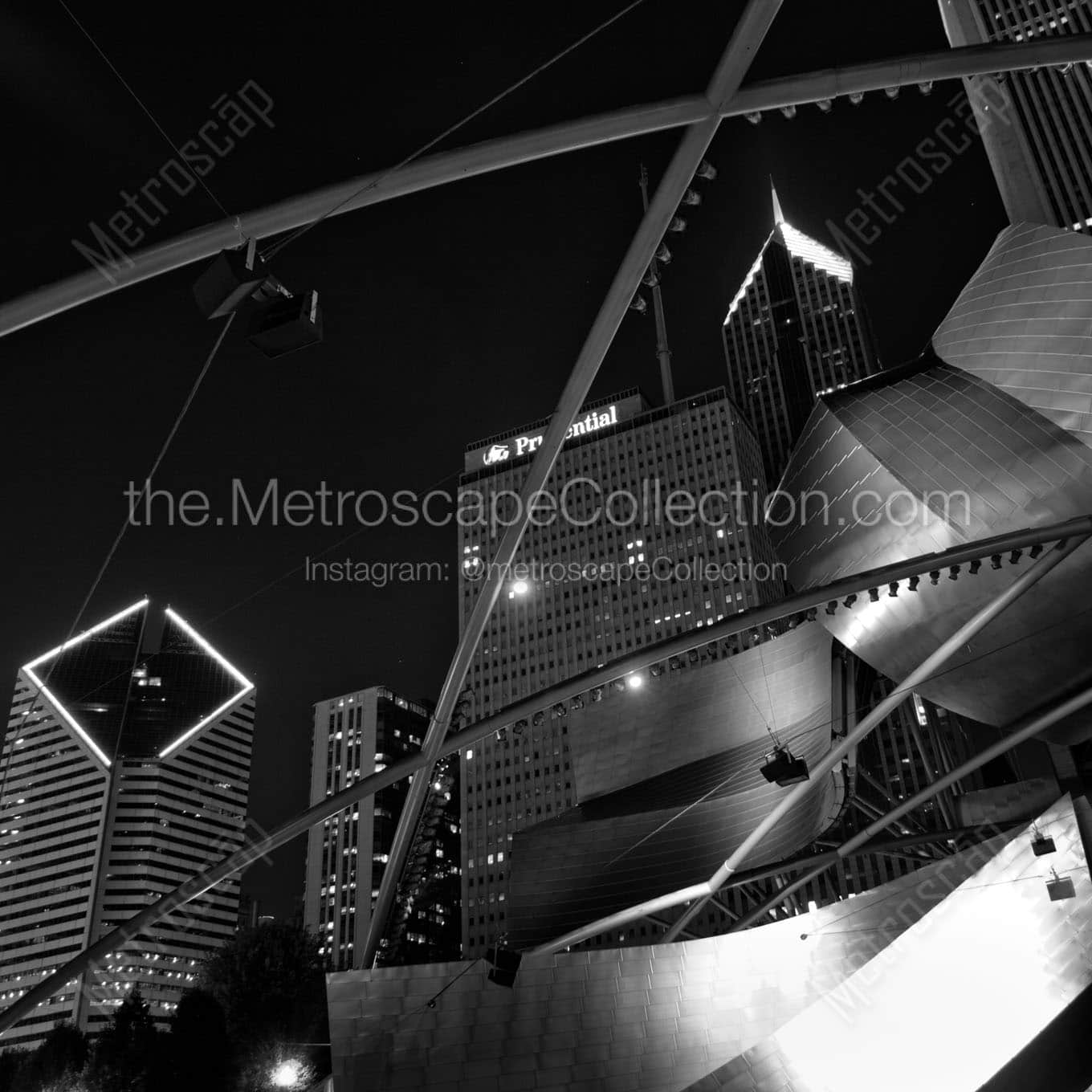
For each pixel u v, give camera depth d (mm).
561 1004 30203
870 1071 28500
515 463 194250
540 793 164250
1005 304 40938
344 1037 28828
